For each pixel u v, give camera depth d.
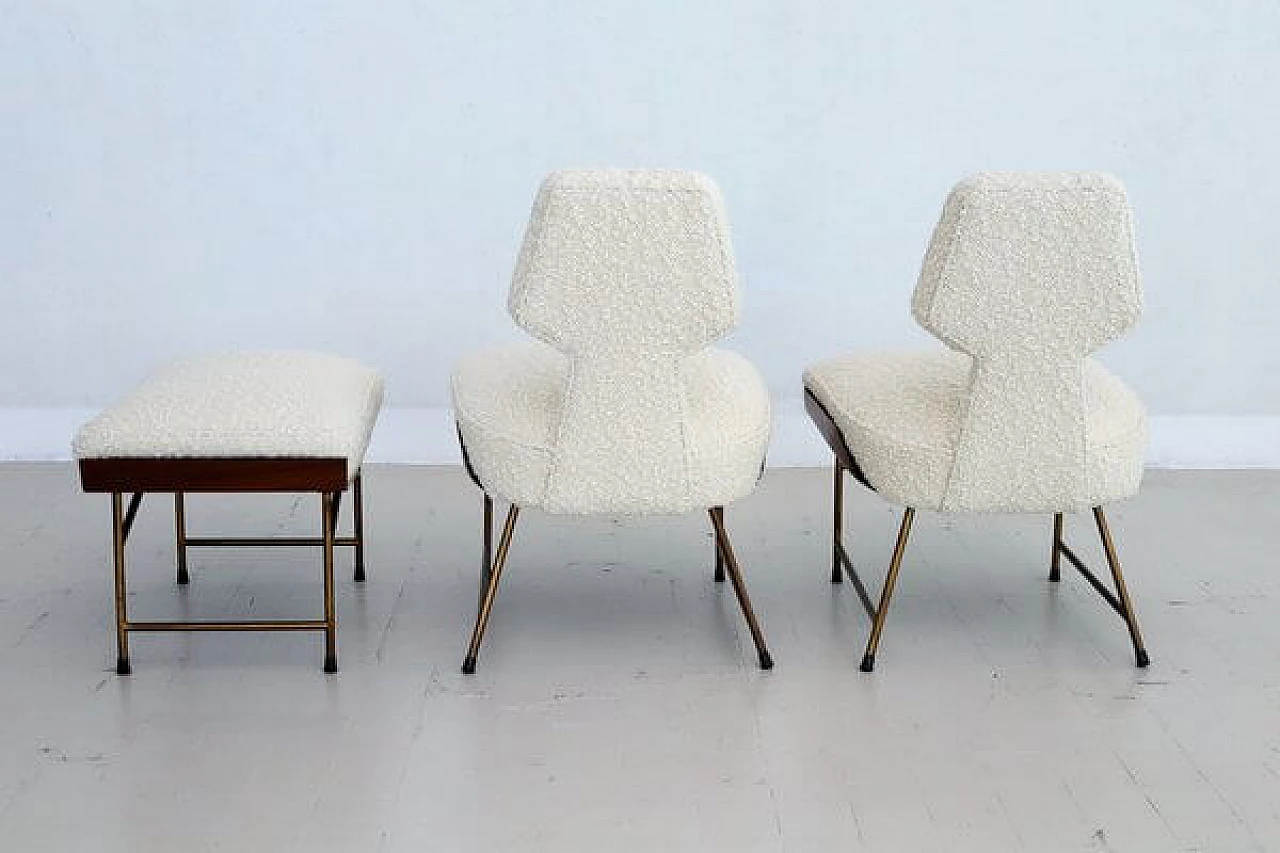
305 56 4.12
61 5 4.07
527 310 2.72
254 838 2.35
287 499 3.93
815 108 4.17
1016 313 2.74
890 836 2.37
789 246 4.23
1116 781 2.54
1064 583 3.41
